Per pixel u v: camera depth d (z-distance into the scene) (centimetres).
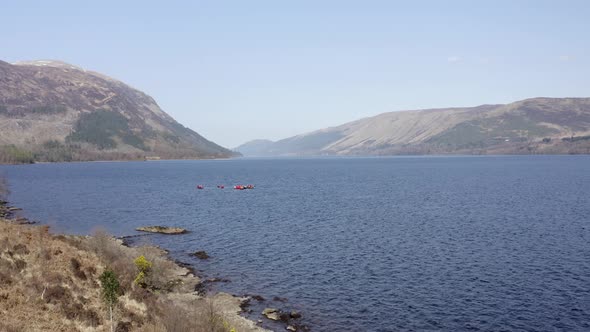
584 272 5556
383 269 5916
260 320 4356
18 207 11619
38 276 4169
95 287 4381
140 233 8431
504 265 5947
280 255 6700
